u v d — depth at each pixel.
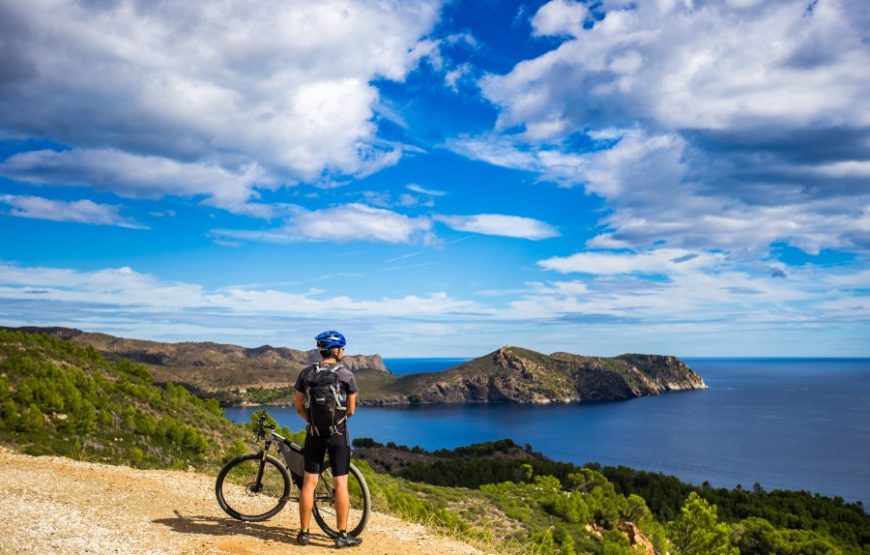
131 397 30.12
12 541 5.62
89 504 7.45
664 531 51.44
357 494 11.91
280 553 6.39
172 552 5.95
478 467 92.88
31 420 21.47
